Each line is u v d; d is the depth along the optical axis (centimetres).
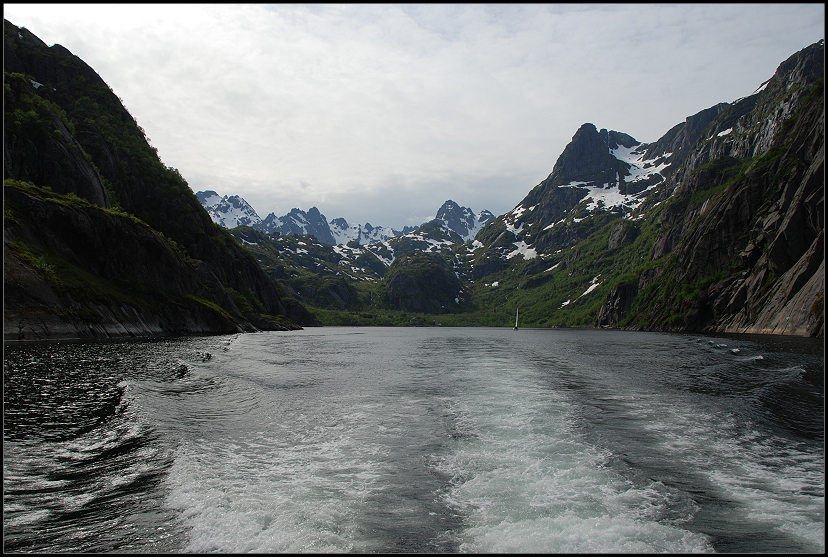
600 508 1183
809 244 10094
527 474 1430
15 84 9356
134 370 3303
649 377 3588
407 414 2273
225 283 13638
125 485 1308
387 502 1211
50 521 1091
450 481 1370
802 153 12075
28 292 5450
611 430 1955
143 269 8500
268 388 3030
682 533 1052
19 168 8112
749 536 1040
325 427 2017
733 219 13425
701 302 13075
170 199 13125
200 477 1378
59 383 2678
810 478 1408
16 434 1742
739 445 1748
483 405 2494
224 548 967
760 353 5188
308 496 1249
